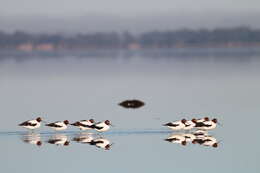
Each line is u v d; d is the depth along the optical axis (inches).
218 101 2349.9
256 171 1296.8
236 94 2568.9
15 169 1332.4
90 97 2551.7
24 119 1942.7
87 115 2020.2
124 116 1995.6
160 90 2819.9
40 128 1775.3
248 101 2327.8
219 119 1914.4
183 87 2940.5
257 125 1803.6
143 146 1536.7
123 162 1378.0
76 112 2094.0
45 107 2231.8
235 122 1857.8
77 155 1448.1
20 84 3211.1
